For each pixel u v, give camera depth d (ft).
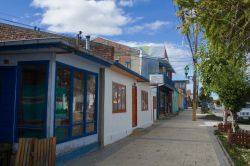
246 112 100.78
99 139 43.57
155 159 36.27
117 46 114.93
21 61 31.45
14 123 31.19
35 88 30.94
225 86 54.29
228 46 24.14
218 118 120.78
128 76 58.39
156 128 73.87
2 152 28.22
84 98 38.47
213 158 37.45
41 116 30.50
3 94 31.76
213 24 22.97
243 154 42.83
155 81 103.24
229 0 22.18
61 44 27.89
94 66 41.68
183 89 253.24
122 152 40.22
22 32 55.72
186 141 51.29
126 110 57.26
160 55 136.46
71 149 34.88
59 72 32.14
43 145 26.30
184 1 23.27
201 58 49.98
